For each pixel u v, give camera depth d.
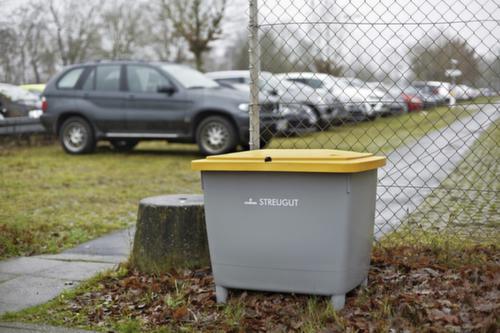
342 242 3.64
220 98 11.96
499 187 6.90
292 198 3.68
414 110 6.93
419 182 7.91
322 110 10.80
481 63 4.64
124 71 12.76
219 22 27.28
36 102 16.02
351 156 3.70
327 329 3.47
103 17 27.83
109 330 3.77
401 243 5.04
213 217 3.88
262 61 5.62
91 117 12.88
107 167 11.44
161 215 4.71
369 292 4.00
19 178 10.16
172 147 15.02
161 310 4.00
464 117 7.00
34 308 4.13
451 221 5.58
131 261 4.92
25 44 20.61
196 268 4.70
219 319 3.80
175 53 29.53
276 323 3.70
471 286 3.94
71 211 7.67
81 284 4.62
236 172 3.78
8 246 5.79
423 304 3.69
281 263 3.77
